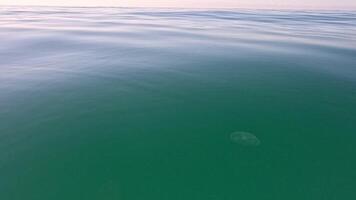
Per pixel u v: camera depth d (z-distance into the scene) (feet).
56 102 75.25
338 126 65.51
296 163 53.26
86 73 97.30
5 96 77.82
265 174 50.60
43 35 159.84
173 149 57.62
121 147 57.67
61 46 133.80
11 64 105.40
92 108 72.64
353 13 422.82
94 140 59.52
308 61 111.65
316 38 163.84
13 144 57.06
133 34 173.06
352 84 88.58
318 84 89.04
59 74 95.91
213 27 217.36
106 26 208.74
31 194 45.34
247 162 53.83
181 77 94.84
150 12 385.70
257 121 68.18
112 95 80.59
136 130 63.72
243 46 139.03
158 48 133.18
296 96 81.05
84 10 403.75
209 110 73.20
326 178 49.08
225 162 53.93
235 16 333.62
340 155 55.26
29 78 91.56
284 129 64.75
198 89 85.56
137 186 47.80
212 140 60.75
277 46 139.44
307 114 71.26
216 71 100.68
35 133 61.00
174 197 45.73
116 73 97.60
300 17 329.31
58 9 415.23
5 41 141.90
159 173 50.90
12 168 50.60
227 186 47.98
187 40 155.53
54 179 48.62
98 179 49.03
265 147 58.44
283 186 47.62
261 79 93.45
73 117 67.97
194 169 52.03
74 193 45.96
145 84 88.63
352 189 46.39
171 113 71.51
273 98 79.97
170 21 259.60
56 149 56.13
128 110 72.28
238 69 102.78
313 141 60.13
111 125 65.21
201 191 46.96
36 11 360.48
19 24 207.92
